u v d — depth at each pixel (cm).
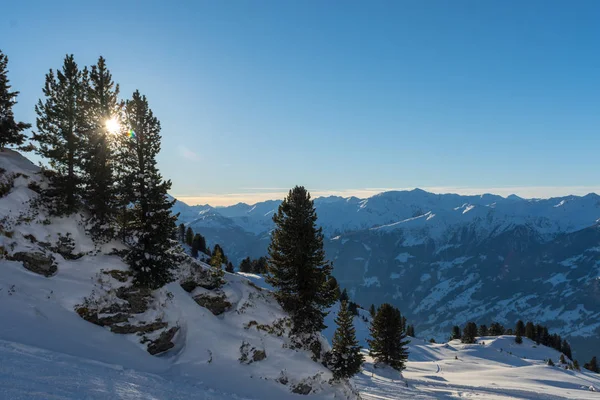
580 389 7619
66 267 2925
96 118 3092
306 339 3684
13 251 2773
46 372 1661
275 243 3834
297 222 3747
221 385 2762
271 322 3600
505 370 9700
